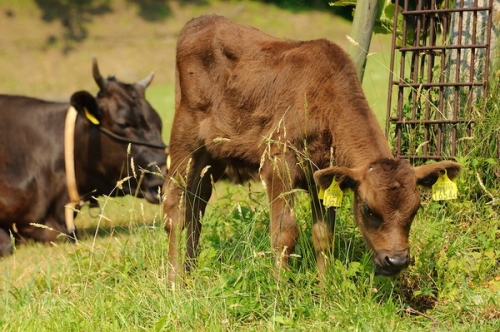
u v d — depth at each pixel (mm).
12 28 51625
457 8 11117
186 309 9102
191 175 11352
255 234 10734
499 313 9062
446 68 11953
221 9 55969
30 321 9219
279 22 54375
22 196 14891
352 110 9703
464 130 11109
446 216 10945
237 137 10555
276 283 9430
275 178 9906
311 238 10672
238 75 10508
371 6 11672
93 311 9422
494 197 10766
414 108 11227
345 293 9289
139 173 15359
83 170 15383
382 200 8812
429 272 9852
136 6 55625
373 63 40188
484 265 9836
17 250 14344
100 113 15227
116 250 12219
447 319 9211
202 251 10617
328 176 9016
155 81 46625
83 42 51125
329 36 52469
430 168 9070
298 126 9820
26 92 44438
